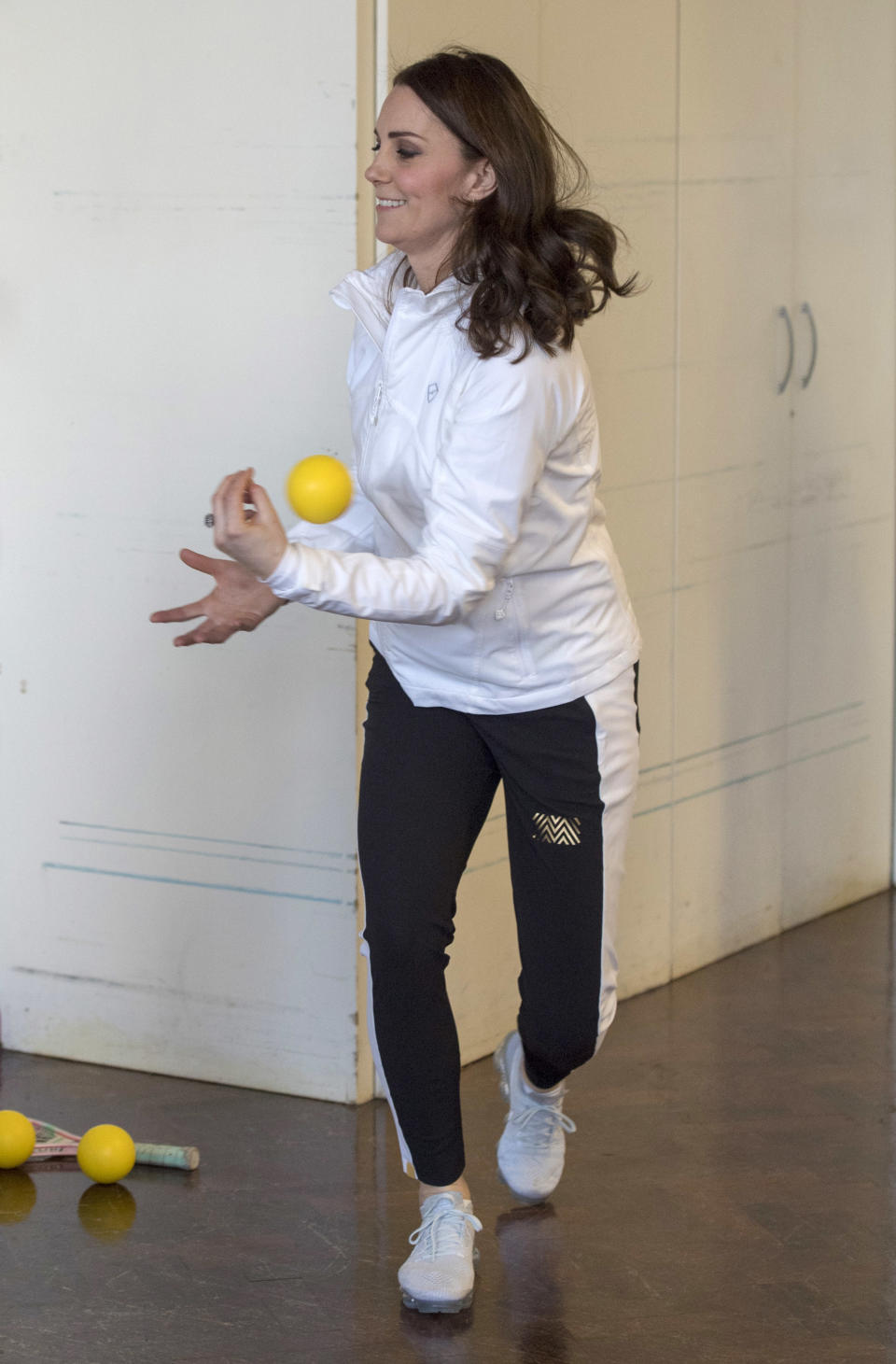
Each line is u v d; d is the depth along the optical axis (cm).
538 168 273
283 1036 399
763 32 466
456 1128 308
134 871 407
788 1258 322
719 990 474
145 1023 412
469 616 291
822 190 498
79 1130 380
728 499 480
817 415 511
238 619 305
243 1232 330
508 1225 335
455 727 303
